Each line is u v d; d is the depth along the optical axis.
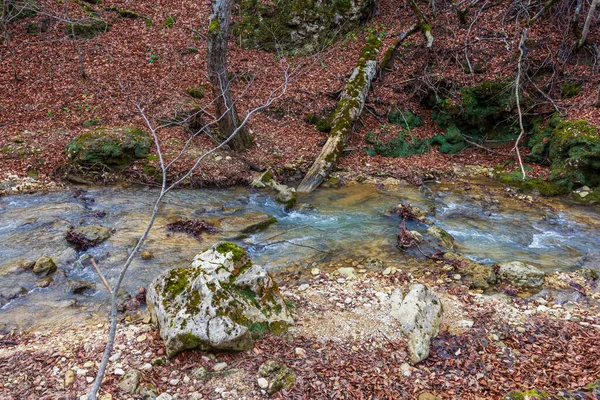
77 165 9.73
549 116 12.11
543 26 14.12
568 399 3.73
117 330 4.93
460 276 6.53
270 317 4.83
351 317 5.19
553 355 4.69
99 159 9.81
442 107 12.77
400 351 4.67
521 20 14.54
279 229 8.25
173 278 4.90
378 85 13.74
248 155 11.19
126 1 16.31
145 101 12.43
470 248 7.66
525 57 12.68
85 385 4.00
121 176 9.88
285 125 12.79
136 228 7.78
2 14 13.05
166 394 3.93
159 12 16.25
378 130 12.71
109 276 6.28
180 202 9.09
